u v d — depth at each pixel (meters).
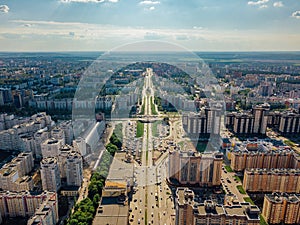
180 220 79.88
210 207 76.25
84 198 105.50
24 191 97.44
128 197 99.38
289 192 110.69
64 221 93.38
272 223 93.88
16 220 95.00
